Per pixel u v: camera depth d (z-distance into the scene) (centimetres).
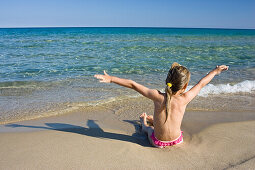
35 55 1152
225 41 2342
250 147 242
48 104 428
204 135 284
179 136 249
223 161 210
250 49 1532
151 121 326
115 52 1295
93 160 209
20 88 546
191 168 198
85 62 949
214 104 439
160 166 201
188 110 402
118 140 264
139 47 1571
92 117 363
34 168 194
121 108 411
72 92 514
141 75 714
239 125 322
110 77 221
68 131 293
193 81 634
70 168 194
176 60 1026
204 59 1074
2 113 378
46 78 656
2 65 859
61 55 1159
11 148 234
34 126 316
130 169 195
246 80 618
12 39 2377
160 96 236
